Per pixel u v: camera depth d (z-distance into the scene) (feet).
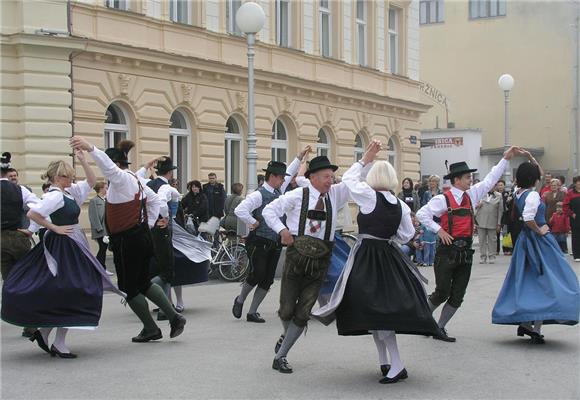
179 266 36.55
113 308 38.65
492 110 144.97
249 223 33.45
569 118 139.95
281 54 78.23
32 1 55.57
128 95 61.62
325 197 25.45
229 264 50.42
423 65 149.89
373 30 94.73
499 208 63.36
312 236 25.14
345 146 88.38
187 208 57.36
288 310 25.29
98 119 59.26
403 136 99.96
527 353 28.09
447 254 29.99
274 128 79.25
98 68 59.31
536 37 141.59
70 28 57.16
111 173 27.73
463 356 27.58
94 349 28.55
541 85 141.59
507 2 143.13
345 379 24.16
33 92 55.57
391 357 23.86
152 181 36.47
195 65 67.26
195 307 39.14
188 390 22.76
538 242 29.86
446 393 22.59
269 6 77.10
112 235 29.07
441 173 123.75
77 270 26.89
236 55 72.54
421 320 23.21
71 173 27.43
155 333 30.01
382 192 24.29
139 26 62.90
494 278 51.24
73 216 27.43
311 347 29.01
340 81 87.30
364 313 23.11
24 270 26.84
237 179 74.69
